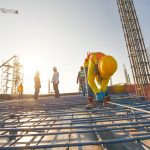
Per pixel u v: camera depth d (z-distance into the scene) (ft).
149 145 6.92
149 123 7.73
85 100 26.27
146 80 36.42
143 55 37.81
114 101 20.63
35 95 38.01
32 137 9.17
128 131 8.71
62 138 8.69
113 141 5.16
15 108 19.97
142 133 8.10
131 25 39.52
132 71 38.27
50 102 27.25
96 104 15.92
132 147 6.91
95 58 14.85
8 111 18.95
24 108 19.84
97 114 13.92
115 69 13.12
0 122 10.27
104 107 15.31
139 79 36.94
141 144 7.09
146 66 37.17
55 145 5.13
